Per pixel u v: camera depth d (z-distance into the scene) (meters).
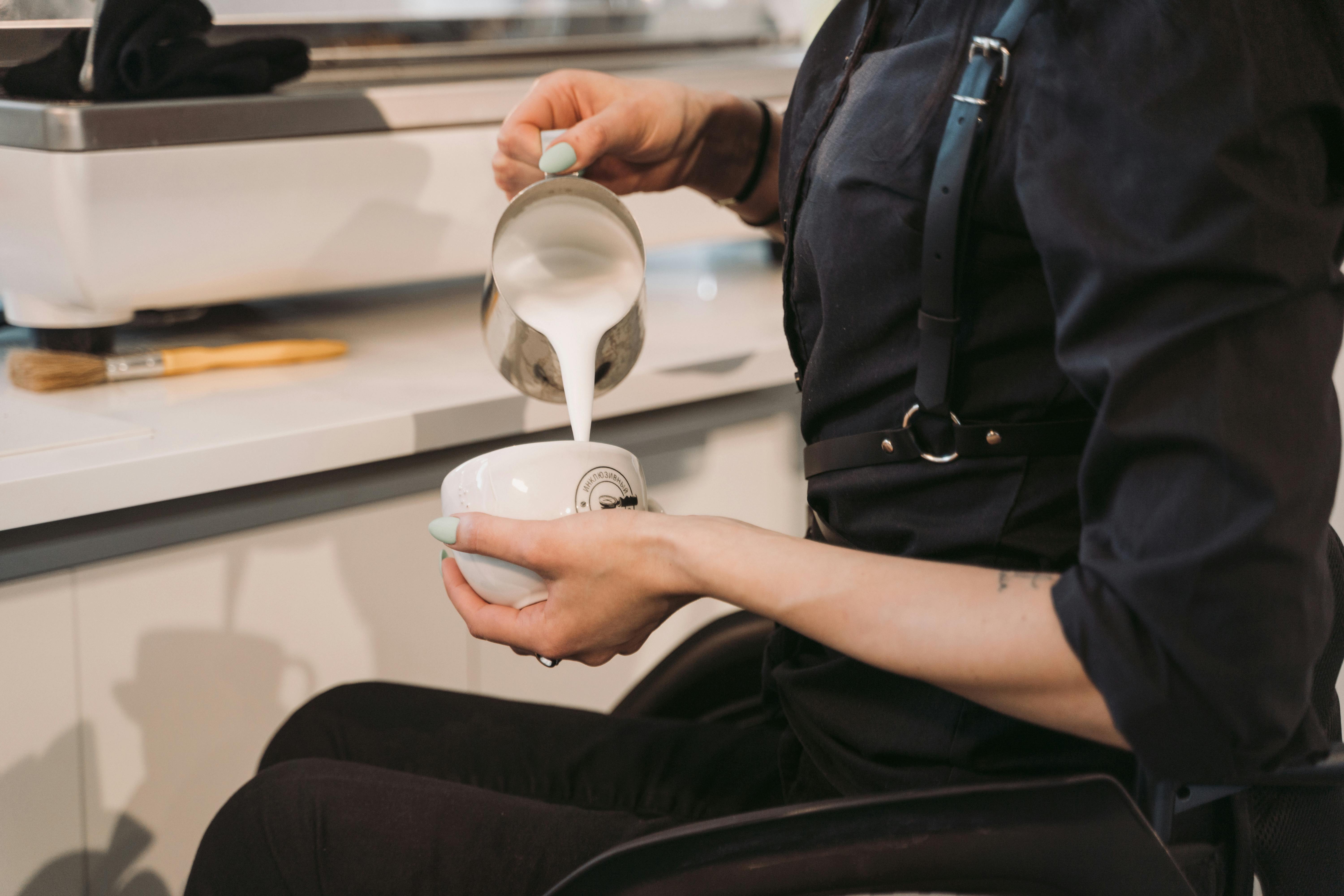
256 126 0.90
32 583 0.76
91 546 0.78
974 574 0.48
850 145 0.54
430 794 0.64
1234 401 0.42
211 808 0.89
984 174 0.48
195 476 0.74
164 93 0.90
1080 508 0.52
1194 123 0.42
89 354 0.92
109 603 0.80
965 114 0.48
